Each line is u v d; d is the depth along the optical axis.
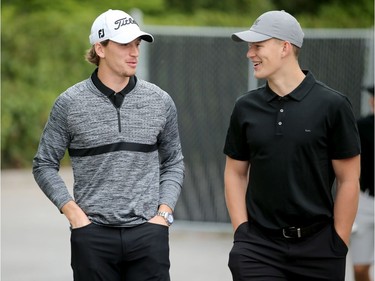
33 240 24.42
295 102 12.15
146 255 12.45
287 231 12.25
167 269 12.64
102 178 12.41
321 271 12.34
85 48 39.62
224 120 24.98
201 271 20.94
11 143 38.72
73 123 12.41
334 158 12.25
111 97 12.45
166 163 13.07
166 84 25.06
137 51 12.46
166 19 46.00
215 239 24.53
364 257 17.69
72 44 39.38
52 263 21.72
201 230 25.19
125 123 12.44
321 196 12.25
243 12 53.84
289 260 12.30
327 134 12.12
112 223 12.34
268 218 12.34
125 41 12.21
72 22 39.72
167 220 12.60
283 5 56.03
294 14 55.91
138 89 12.60
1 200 31.06
